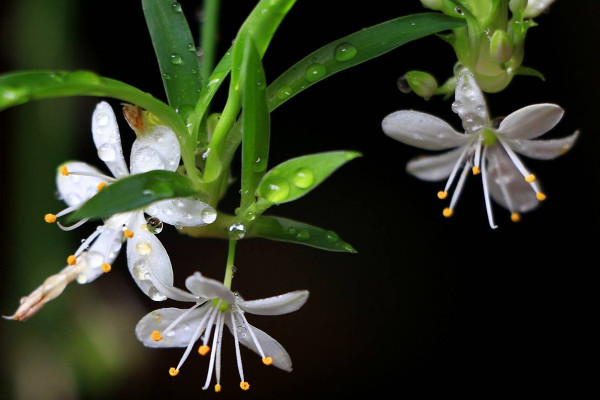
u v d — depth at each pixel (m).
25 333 0.24
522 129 0.20
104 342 0.24
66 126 0.24
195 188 0.19
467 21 0.20
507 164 0.21
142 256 0.19
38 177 0.24
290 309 0.19
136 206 0.18
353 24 0.24
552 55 0.24
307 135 0.24
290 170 0.19
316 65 0.19
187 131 0.19
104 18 0.24
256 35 0.19
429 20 0.20
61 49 0.24
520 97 0.24
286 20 0.24
